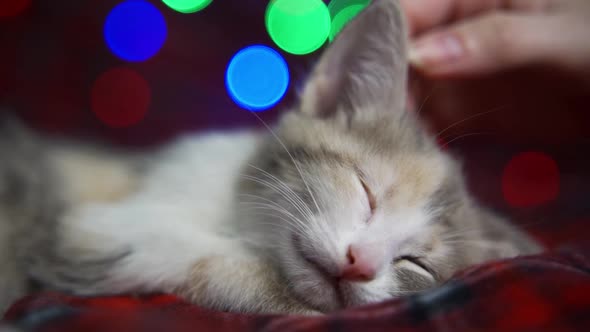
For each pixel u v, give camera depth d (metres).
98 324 0.13
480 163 0.35
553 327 0.13
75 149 0.25
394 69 0.21
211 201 0.21
